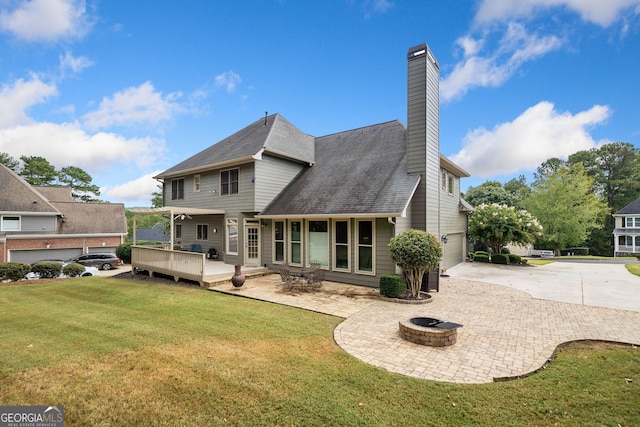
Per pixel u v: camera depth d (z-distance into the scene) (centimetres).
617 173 4012
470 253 1936
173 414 341
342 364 465
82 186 3775
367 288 1020
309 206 1182
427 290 984
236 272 999
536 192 2967
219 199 1486
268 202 1361
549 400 369
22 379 418
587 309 786
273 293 941
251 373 432
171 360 474
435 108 1175
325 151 1594
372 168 1247
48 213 2269
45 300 919
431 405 358
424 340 545
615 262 1986
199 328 627
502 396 378
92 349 518
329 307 791
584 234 2795
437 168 1198
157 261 1212
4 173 2295
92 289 1053
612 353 513
